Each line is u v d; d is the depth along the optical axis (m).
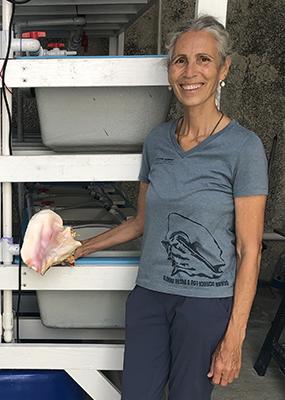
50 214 1.61
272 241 4.12
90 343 1.89
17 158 1.65
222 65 1.41
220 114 1.44
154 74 1.59
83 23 2.69
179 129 1.50
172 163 1.43
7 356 1.75
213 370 1.41
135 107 1.68
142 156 1.62
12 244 1.71
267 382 2.62
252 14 3.90
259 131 4.05
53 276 1.70
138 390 1.51
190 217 1.39
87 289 1.71
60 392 1.83
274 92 4.01
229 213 1.39
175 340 1.43
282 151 4.08
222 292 1.40
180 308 1.40
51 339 1.96
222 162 1.38
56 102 1.66
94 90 1.65
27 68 1.59
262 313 3.53
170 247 1.42
